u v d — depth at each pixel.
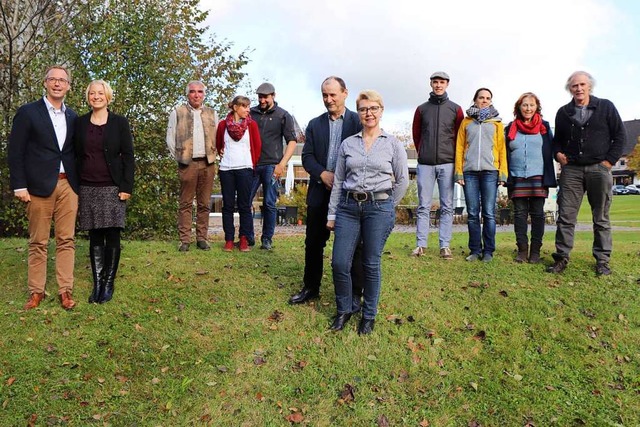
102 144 4.63
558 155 5.81
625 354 4.29
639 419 3.57
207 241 7.00
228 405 3.52
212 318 4.58
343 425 3.40
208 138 6.48
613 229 17.67
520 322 4.70
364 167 4.04
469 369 4.02
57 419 3.34
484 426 3.47
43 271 4.69
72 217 4.64
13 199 9.19
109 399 3.55
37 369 3.77
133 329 4.35
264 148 6.79
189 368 3.87
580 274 5.79
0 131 9.18
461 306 4.98
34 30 9.59
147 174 9.52
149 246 6.87
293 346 4.16
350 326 4.43
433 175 6.50
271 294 5.14
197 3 10.85
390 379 3.84
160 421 3.38
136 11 9.70
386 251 6.98
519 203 6.27
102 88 4.60
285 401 3.58
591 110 5.56
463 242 9.37
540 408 3.65
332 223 4.28
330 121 4.52
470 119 6.20
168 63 9.85
